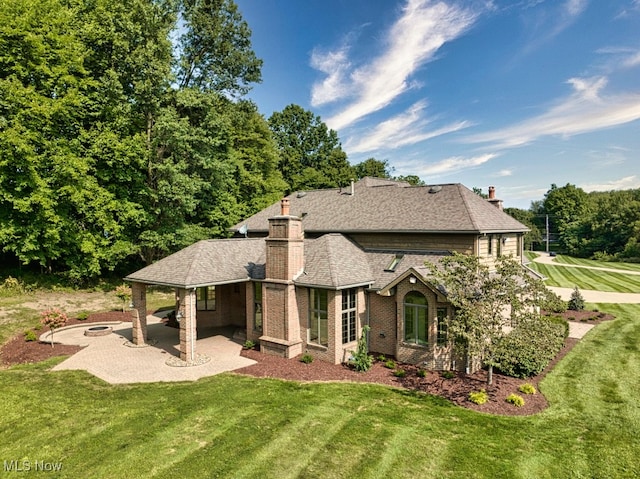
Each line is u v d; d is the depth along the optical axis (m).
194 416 11.67
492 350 13.65
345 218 23.27
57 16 26.72
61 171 26.12
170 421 11.31
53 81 26.28
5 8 24.38
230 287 24.88
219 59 38.94
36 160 25.12
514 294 13.81
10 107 24.41
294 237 18.08
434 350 16.14
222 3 37.78
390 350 18.08
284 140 76.50
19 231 26.05
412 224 20.08
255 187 45.28
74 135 29.19
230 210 37.88
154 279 18.27
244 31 39.00
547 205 107.56
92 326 23.80
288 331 17.86
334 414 12.02
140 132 32.62
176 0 33.22
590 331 23.45
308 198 28.20
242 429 10.91
